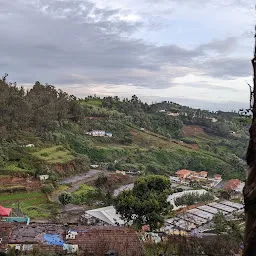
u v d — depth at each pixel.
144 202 27.28
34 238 15.70
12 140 59.12
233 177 71.50
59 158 58.75
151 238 16.59
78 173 58.88
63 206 39.09
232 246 12.49
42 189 44.38
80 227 17.89
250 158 2.77
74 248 14.45
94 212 32.03
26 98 73.00
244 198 2.71
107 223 28.84
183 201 40.06
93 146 73.75
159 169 69.19
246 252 2.65
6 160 51.03
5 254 13.05
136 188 30.23
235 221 25.14
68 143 71.00
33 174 48.59
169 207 29.98
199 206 39.06
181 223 29.95
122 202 27.56
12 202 38.84
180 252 11.68
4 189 41.62
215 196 48.44
